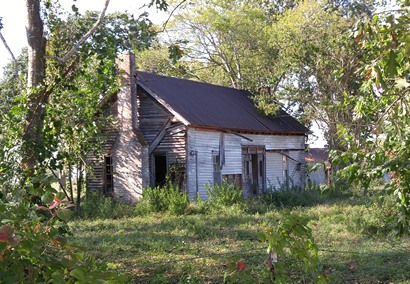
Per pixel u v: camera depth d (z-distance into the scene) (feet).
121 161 85.35
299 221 16.94
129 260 40.32
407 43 18.85
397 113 20.97
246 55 146.51
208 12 140.36
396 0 22.43
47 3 39.58
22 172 32.04
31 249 11.94
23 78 41.04
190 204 75.31
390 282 33.19
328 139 105.70
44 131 35.94
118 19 39.75
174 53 38.91
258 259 37.93
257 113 110.73
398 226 21.84
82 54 38.55
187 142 83.87
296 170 116.37
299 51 106.22
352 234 50.47
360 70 20.63
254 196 94.68
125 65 84.84
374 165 21.31
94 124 69.21
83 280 11.41
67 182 79.77
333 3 118.32
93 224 62.69
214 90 107.24
